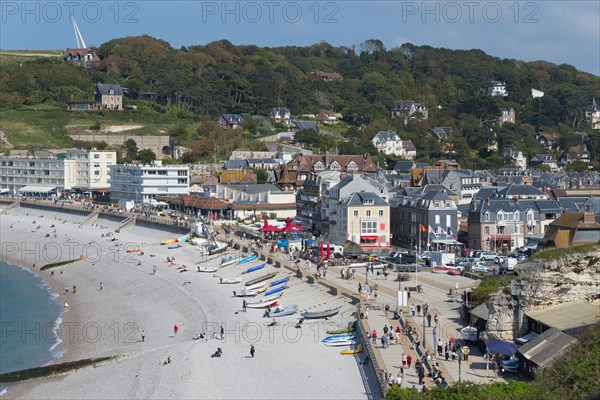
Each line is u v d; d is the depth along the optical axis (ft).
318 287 475.72
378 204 644.27
